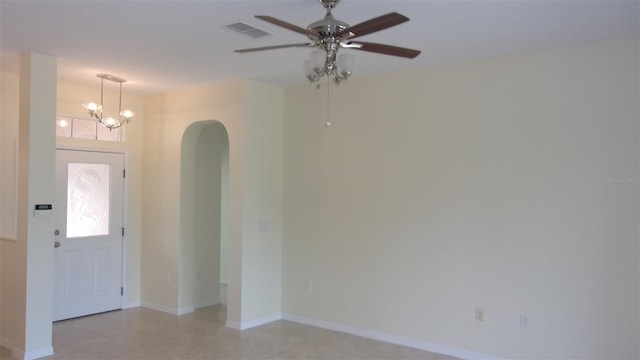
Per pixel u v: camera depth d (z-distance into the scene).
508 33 3.58
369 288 4.92
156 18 3.32
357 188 5.04
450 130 4.46
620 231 3.68
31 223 4.20
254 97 5.32
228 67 4.67
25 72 4.21
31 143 4.18
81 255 5.65
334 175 5.21
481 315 4.25
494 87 4.23
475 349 4.27
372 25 2.38
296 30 2.54
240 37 3.73
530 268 4.04
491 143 4.24
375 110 4.93
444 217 4.47
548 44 3.86
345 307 5.09
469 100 4.36
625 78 3.69
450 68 4.46
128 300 6.08
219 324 5.36
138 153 6.18
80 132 5.66
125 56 4.30
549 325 3.94
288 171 5.60
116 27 3.52
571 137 3.88
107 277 5.89
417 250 4.62
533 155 4.04
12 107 4.93
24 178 4.22
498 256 4.18
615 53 3.72
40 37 3.77
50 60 4.29
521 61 4.11
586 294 3.80
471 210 4.33
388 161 4.83
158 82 5.35
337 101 5.21
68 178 5.54
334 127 5.23
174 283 5.84
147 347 4.57
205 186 6.28
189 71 4.83
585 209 3.82
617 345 3.67
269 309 5.48
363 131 5.01
